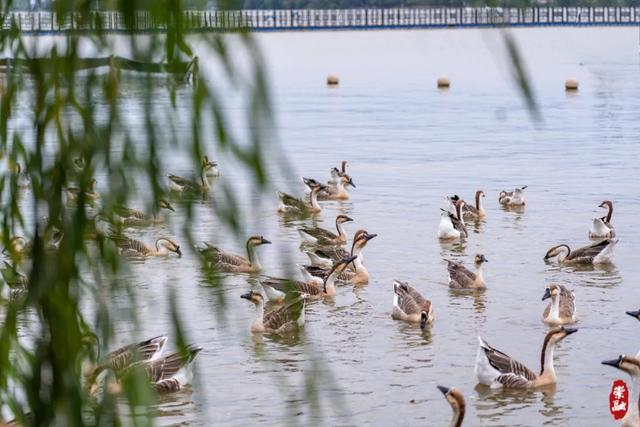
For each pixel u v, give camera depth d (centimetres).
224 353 2288
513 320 2655
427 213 4044
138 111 359
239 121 350
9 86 397
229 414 1984
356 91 9444
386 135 6350
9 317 447
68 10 359
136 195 373
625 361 1997
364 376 2227
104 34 354
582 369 2289
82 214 386
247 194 376
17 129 409
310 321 2647
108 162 369
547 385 2183
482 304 2806
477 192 3978
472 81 10456
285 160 353
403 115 7438
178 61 345
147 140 359
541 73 10925
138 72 353
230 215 376
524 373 2172
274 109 342
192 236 389
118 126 365
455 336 2528
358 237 3145
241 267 3105
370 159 5400
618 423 2012
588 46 15450
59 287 393
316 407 430
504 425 1998
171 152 359
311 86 9994
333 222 3912
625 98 8250
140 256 3075
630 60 12600
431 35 19600
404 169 5066
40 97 380
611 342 2467
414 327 2602
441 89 9588
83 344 399
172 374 2048
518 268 3203
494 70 11850
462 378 2238
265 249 3438
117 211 380
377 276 3138
